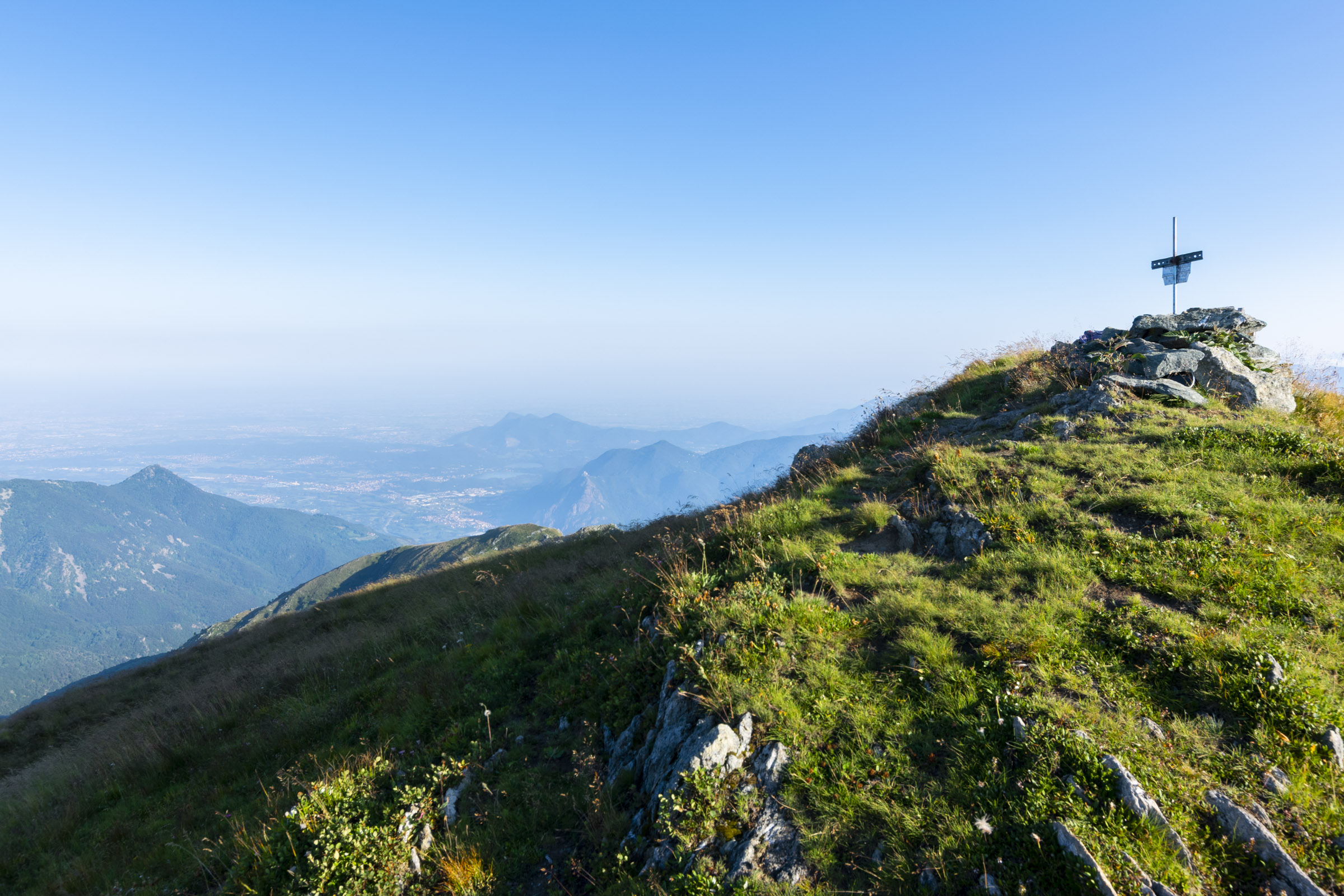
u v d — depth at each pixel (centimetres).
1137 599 700
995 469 1110
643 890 527
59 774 1317
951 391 1889
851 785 544
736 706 652
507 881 626
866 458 1525
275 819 788
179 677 2098
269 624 2630
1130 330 1683
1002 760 521
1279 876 407
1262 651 581
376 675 1355
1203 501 892
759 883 491
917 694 630
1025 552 844
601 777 732
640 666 866
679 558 1172
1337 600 658
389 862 647
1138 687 584
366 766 856
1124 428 1205
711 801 559
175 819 979
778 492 1524
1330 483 895
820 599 822
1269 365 1440
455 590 2027
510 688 1027
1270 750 494
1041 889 422
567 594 1378
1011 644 658
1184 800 464
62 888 871
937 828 482
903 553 943
